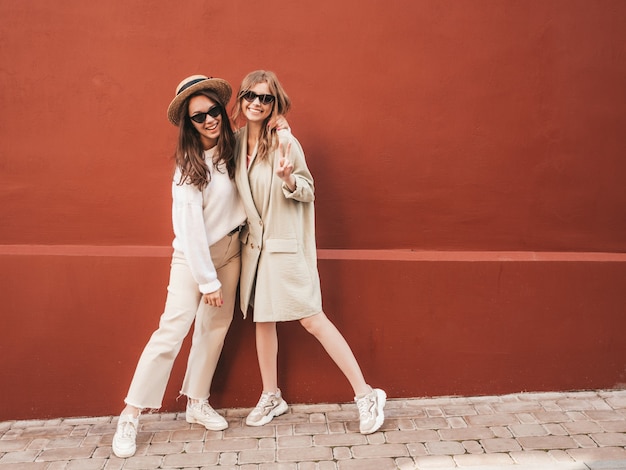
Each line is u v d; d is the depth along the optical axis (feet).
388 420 10.09
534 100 10.44
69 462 9.02
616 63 10.47
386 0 10.10
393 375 10.73
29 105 9.87
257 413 10.06
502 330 10.75
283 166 8.48
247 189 9.11
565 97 10.48
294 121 10.20
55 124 9.93
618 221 10.83
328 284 10.43
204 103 8.65
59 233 10.15
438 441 9.39
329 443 9.43
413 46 10.20
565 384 10.87
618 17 10.39
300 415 10.41
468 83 10.33
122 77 9.93
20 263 9.98
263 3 9.96
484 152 10.50
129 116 10.00
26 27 9.74
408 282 10.53
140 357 10.00
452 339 10.71
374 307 10.54
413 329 10.64
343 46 10.12
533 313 10.75
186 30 9.91
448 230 10.65
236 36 9.98
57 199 10.07
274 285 9.27
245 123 10.27
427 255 10.59
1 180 9.98
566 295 10.75
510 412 10.28
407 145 10.39
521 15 10.26
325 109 10.22
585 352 10.87
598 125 10.58
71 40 9.80
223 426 9.91
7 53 9.76
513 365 10.84
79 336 10.20
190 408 10.09
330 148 10.31
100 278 10.10
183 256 9.30
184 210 8.73
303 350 10.65
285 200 9.21
